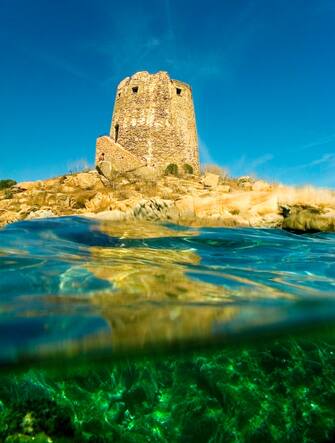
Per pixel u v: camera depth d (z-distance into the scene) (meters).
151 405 5.70
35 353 6.00
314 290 6.84
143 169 31.25
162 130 39.38
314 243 10.97
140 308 5.91
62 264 7.25
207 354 7.30
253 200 15.52
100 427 5.22
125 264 7.53
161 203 13.01
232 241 10.47
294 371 6.64
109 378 6.54
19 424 4.91
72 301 5.78
